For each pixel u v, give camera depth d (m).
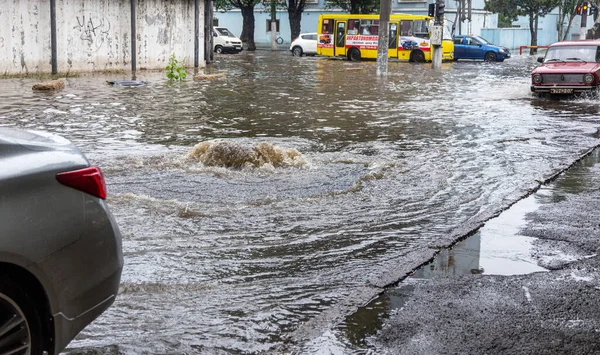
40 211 3.30
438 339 4.21
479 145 11.52
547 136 12.71
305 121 14.27
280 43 60.56
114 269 3.62
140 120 13.92
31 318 3.27
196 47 31.23
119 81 22.27
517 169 9.51
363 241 6.22
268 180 8.55
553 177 9.09
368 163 9.72
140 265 5.46
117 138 11.60
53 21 24.61
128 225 6.52
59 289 3.35
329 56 44.59
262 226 6.63
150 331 4.30
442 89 22.53
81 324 3.49
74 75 25.03
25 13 23.94
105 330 4.29
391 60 41.09
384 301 4.81
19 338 3.25
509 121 14.84
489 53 41.88
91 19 26.30
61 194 3.40
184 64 28.39
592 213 7.26
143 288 4.99
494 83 25.17
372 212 7.20
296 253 5.87
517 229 6.65
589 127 14.06
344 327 4.37
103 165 9.17
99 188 3.57
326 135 12.38
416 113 15.99
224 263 5.59
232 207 7.27
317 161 9.81
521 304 4.78
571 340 4.23
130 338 4.19
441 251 5.98
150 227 6.49
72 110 15.30
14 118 13.80
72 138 11.51
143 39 28.48
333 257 5.78
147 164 9.32
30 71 24.41
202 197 7.66
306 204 7.47
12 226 3.18
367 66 34.66
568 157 10.52
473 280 5.25
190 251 5.85
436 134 12.71
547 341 4.21
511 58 46.97
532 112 16.64
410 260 5.65
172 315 4.55
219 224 6.66
